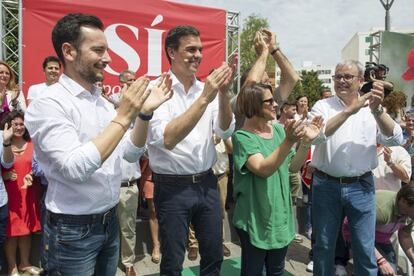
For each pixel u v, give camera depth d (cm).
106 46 162
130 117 151
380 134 283
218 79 192
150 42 545
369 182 284
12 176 326
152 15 544
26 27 468
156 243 385
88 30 155
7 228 322
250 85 251
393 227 317
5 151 309
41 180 336
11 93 405
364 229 282
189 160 224
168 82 181
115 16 518
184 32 225
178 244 226
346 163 277
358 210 280
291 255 416
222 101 226
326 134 266
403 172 344
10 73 393
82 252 162
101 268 181
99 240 167
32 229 336
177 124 199
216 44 601
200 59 231
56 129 150
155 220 385
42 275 332
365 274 284
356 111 257
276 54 290
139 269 364
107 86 517
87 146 145
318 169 292
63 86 161
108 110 178
